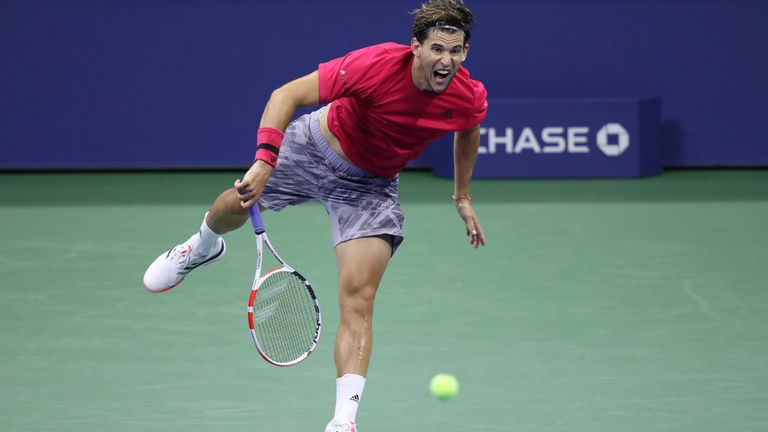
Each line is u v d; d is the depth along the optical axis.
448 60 13.84
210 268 25.39
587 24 37.19
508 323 21.05
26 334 20.48
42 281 24.34
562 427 15.84
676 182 36.19
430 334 20.39
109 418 16.27
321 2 36.97
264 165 13.97
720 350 19.30
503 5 37.16
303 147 15.69
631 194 34.25
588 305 22.25
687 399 16.91
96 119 37.91
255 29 37.28
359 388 14.24
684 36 37.16
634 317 21.36
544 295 23.03
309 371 18.47
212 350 19.52
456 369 18.45
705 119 37.66
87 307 22.28
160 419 16.25
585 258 26.23
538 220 30.66
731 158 37.81
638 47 37.28
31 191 35.53
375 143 15.04
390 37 37.09
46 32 37.34
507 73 37.62
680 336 20.12
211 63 37.53
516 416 16.30
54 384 17.77
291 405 16.86
